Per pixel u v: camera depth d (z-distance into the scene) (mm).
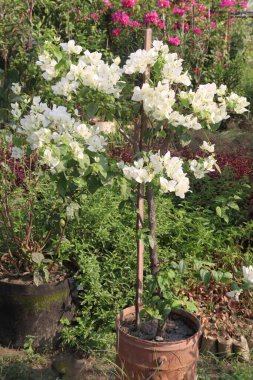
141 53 2850
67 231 4371
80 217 4352
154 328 3254
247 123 8547
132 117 3189
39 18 7816
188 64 9039
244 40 10844
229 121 8711
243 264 4633
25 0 7215
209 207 5316
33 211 4230
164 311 3006
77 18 8625
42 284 3887
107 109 2971
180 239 4633
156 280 3025
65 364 3822
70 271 4160
